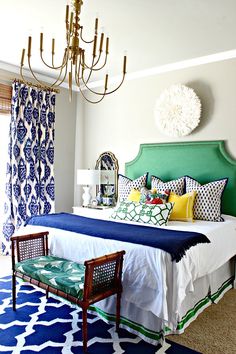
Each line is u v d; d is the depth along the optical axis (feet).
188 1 8.32
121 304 7.70
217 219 10.85
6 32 10.57
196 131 12.91
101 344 6.94
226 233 9.87
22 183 14.16
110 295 7.18
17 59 13.19
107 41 7.77
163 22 9.55
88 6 8.64
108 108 16.05
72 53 7.59
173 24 9.67
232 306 9.15
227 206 11.79
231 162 11.80
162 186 12.51
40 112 15.03
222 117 12.23
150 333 7.08
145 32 10.25
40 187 14.98
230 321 8.13
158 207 10.03
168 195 11.51
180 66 13.28
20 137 14.11
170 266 6.96
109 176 15.87
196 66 12.91
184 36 10.55
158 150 13.78
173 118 13.26
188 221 10.64
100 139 16.40
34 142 14.67
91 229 8.84
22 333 7.29
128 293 7.46
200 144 12.59
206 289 8.99
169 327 7.00
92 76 15.34
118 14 9.09
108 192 15.85
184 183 12.38
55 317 8.11
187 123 12.85
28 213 14.40
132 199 12.17
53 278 7.25
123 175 14.87
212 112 12.49
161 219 9.75
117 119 15.67
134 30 10.11
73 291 6.70
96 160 16.58
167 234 8.14
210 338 7.27
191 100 12.71
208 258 8.39
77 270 7.75
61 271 7.77
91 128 16.84
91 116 16.85
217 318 8.30
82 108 17.28
